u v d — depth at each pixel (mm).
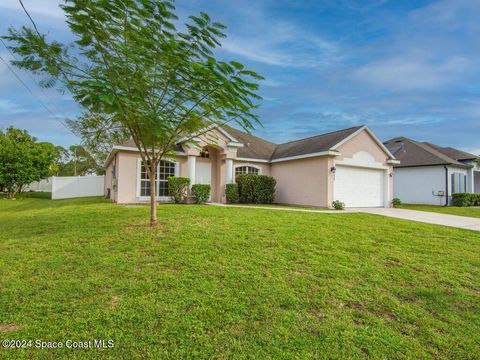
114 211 9789
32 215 9523
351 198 15773
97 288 3861
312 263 5055
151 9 5109
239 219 8664
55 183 23031
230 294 3797
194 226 7387
